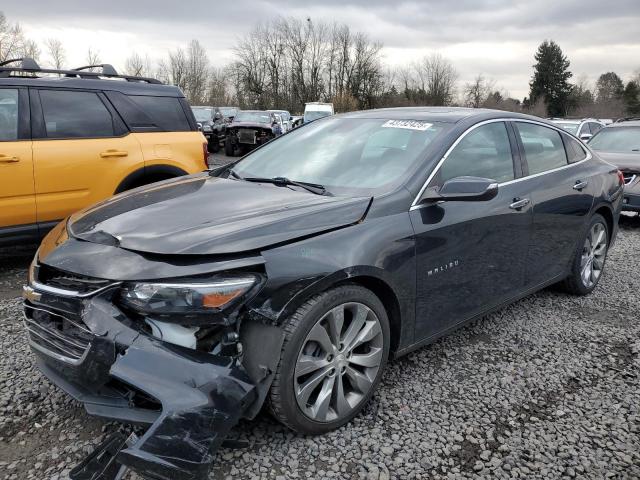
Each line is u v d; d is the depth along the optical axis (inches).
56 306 97.0
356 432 108.6
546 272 166.1
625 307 183.2
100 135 216.8
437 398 122.4
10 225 197.8
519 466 101.0
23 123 199.6
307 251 100.2
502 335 157.6
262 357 94.2
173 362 87.7
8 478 93.1
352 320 108.0
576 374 135.8
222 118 917.8
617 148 363.6
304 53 2738.7
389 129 144.0
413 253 116.8
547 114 3412.9
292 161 146.1
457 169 133.0
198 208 113.4
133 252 96.1
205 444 83.8
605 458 104.0
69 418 110.4
